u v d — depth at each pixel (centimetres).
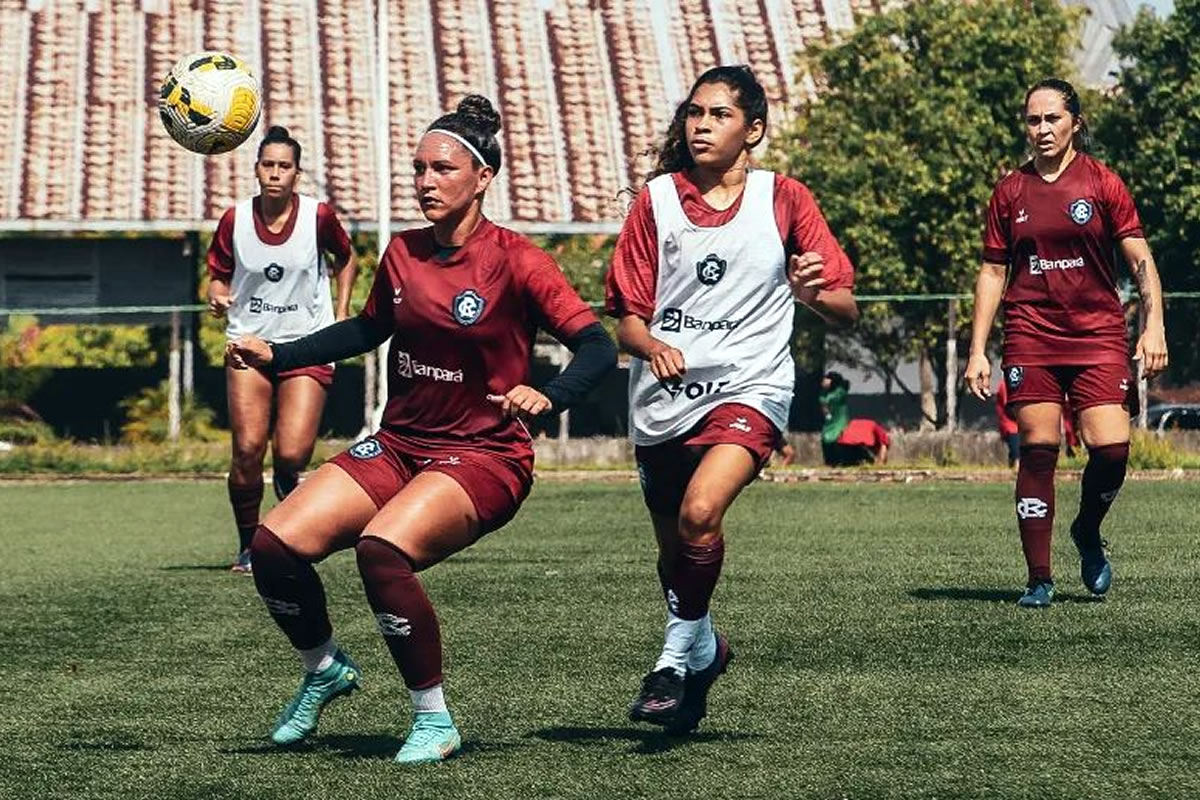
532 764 857
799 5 5312
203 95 1308
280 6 5159
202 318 4850
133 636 1317
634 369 945
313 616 894
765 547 1920
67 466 3566
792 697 1028
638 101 5016
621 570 1706
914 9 4275
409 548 849
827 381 3625
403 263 893
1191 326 4131
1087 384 1395
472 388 884
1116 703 1001
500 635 1284
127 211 4506
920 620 1323
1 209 4472
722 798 788
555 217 4669
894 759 863
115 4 5116
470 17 5178
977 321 1427
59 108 4788
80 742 934
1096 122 4284
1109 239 1393
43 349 4734
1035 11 4297
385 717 992
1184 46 4212
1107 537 1975
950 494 2841
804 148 4316
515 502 888
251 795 804
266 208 1709
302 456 1719
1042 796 790
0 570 1784
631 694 1051
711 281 916
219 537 2203
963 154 4112
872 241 4106
